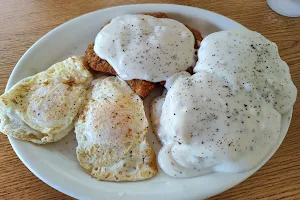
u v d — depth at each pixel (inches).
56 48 9.7
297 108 8.9
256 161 7.4
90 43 10.0
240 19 10.9
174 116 7.7
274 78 8.3
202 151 7.4
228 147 7.3
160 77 8.7
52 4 11.0
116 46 8.9
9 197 7.5
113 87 8.8
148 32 9.2
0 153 8.2
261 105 7.9
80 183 7.3
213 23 10.1
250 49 8.7
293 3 11.1
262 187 7.7
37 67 9.3
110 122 8.0
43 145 8.1
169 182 7.5
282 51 10.1
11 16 10.6
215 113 7.6
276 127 7.8
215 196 7.6
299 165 8.0
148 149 7.9
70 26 9.9
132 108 8.4
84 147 7.9
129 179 7.6
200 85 8.1
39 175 7.3
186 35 9.4
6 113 8.1
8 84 8.7
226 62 8.4
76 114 8.4
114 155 7.8
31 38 10.2
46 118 8.1
